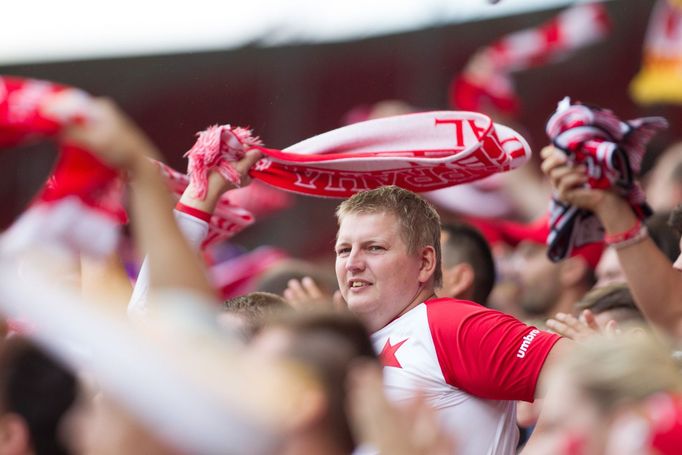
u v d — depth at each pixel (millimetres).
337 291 11008
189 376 3820
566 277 12445
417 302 8398
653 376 4895
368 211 8414
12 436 5500
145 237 5703
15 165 22891
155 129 24250
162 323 4109
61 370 5539
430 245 8469
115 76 24422
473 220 15352
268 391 3900
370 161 8828
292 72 23406
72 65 24609
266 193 15383
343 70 23016
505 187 15531
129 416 4367
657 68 17297
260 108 23547
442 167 8922
